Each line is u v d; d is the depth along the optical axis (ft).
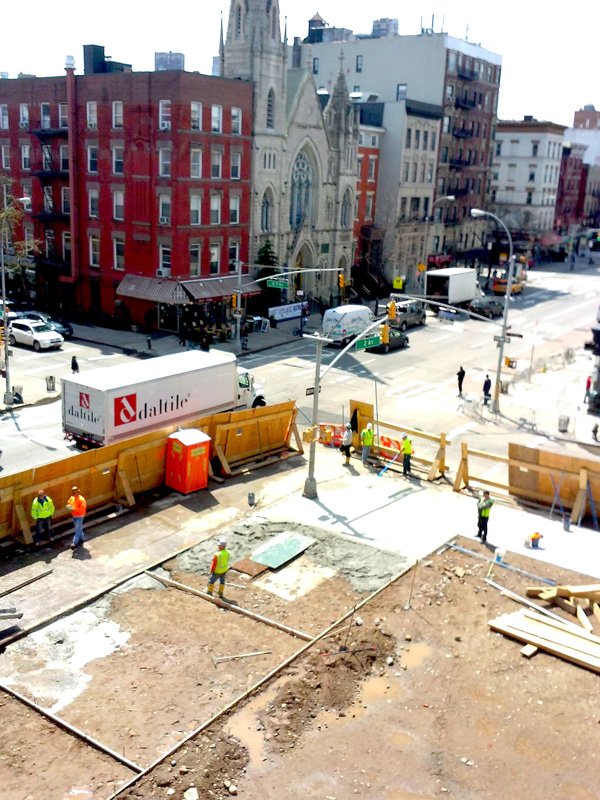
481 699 53.72
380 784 45.19
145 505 85.40
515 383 152.87
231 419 96.63
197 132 170.40
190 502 86.99
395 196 257.55
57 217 193.67
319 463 103.19
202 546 75.20
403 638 60.75
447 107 279.90
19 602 63.67
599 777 46.62
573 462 85.97
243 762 46.19
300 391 137.18
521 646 60.49
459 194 299.58
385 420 124.06
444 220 295.89
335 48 298.56
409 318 204.74
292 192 209.87
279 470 99.66
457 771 46.60
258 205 193.98
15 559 71.10
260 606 64.75
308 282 220.84
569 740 49.80
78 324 187.42
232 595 66.28
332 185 223.30
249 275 193.06
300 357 164.96
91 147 183.32
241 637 59.88
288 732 49.03
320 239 222.28
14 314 170.19
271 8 183.11
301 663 56.24
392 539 79.05
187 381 101.35
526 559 75.56
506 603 67.00
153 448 87.30
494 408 132.26
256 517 83.35
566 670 57.52
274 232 202.49
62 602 64.08
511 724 51.16
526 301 264.31
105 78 175.52
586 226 457.27
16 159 205.87
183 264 175.11
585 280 328.49
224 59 187.32
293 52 309.83
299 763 46.44
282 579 69.67
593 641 60.23
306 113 204.95
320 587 68.54
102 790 43.62
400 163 254.88
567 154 403.13
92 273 191.11
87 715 50.03
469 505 89.61
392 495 91.91
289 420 106.11
